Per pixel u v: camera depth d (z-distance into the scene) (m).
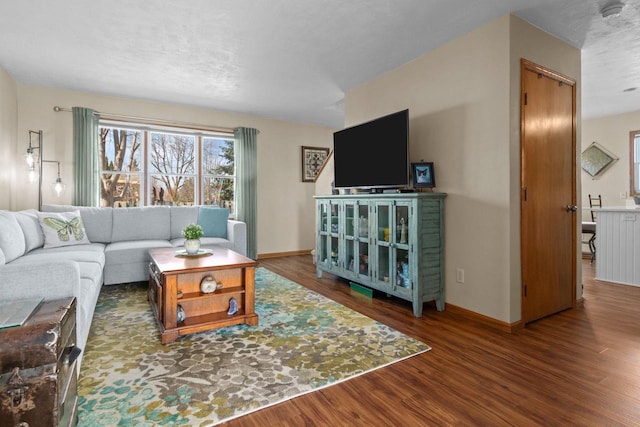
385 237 3.15
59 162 4.12
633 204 4.22
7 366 1.15
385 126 3.29
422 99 3.19
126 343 2.26
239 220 5.31
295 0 2.31
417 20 2.57
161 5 2.37
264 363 1.98
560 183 2.91
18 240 2.66
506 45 2.49
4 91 3.49
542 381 1.79
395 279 3.03
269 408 1.56
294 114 5.46
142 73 3.65
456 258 2.88
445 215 2.97
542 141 2.74
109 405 1.56
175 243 3.98
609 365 1.96
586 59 3.27
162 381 1.78
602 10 2.43
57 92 4.12
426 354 2.11
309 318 2.75
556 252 2.87
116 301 3.20
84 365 1.94
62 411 1.26
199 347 2.20
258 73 3.66
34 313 1.33
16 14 2.49
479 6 2.39
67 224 3.51
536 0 2.31
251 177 5.38
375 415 1.51
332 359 2.04
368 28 2.70
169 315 2.28
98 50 3.09
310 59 3.29
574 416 1.50
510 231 2.49
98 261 2.90
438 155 3.03
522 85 2.56
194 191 5.19
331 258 3.99
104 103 4.41
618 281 3.94
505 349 2.18
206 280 2.50
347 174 3.91
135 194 4.76
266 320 2.69
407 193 2.90
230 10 2.44
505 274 2.51
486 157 2.63
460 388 1.73
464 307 2.82
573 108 3.01
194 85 4.04
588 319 2.75
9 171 3.65
